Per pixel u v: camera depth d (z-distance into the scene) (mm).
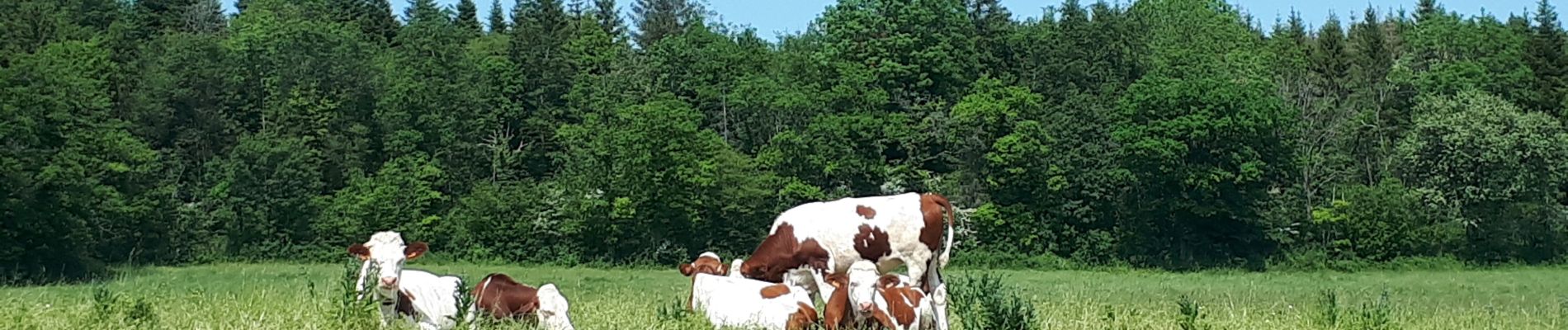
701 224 64312
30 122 48750
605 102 75625
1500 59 77562
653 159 62906
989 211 65375
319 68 75438
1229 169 62906
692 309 16047
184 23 99188
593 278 48656
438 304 14367
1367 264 64562
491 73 78875
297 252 64625
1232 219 63844
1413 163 67875
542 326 14000
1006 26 85875
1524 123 65750
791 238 17375
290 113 72938
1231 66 74062
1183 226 64562
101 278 48875
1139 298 30391
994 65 81562
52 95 50750
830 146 65688
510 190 67062
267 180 65062
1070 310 18469
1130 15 84812
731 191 63406
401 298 14141
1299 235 65812
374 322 13320
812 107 70062
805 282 17391
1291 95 73000
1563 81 77250
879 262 17312
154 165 61844
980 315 13562
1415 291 42531
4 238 48594
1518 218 66688
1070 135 66375
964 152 68312
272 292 19797
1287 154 64750
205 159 71062
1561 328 21391
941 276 17719
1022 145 65062
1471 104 66625
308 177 66125
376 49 87688
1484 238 66625
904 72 75188
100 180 56438
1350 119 72625
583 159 67125
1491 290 44562
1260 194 64438
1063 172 65438
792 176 65750
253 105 75625
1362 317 17266
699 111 74062
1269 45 84125
